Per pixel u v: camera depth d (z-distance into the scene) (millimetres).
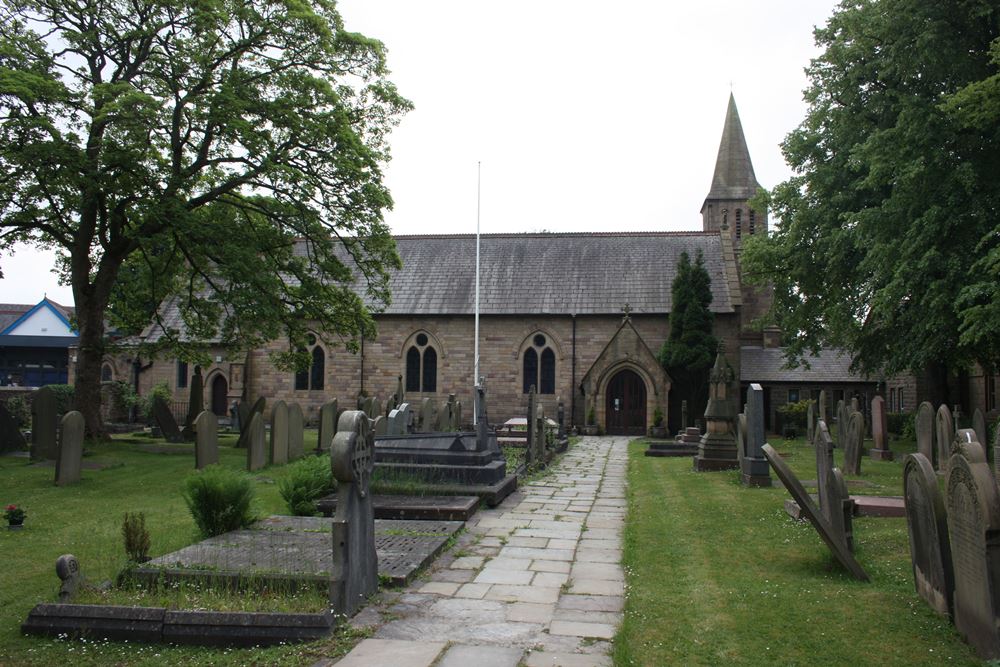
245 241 20500
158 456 18984
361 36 20953
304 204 21703
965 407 32156
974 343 18844
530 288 36312
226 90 18344
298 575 6512
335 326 24953
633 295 35188
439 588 7254
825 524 7461
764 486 13984
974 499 5219
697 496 12812
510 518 11430
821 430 9570
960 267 17984
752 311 43156
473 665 5195
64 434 14062
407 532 9578
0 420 19125
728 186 50844
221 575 6621
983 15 18719
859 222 20562
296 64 20828
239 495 8992
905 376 34594
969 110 17047
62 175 16938
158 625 5734
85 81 19469
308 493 11117
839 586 7004
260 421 16750
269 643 5656
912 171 17906
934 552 6152
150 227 20188
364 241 23125
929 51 18922
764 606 6398
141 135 17391
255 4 19750
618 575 7859
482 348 35406
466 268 38094
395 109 22484
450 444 15023
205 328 23250
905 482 6871
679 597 6746
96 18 19047
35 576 7461
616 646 5523
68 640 5750
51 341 48312
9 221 19172
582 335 34656
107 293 21188
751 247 28047
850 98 22859
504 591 7176
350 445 6332
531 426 18438
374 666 5176
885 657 5215
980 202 18359
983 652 5102
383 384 36125
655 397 31594
